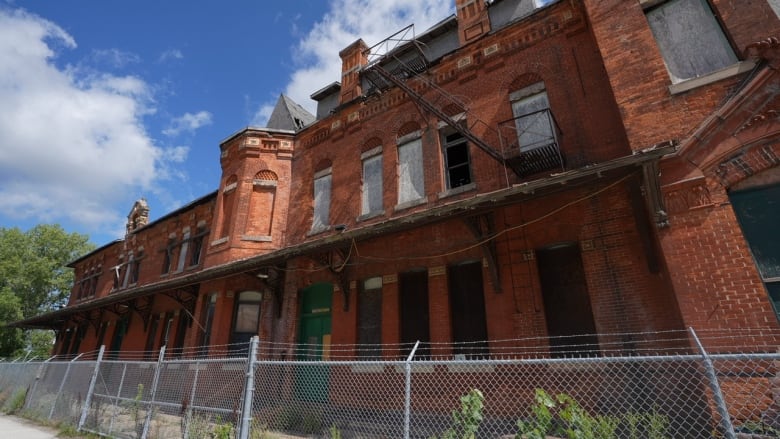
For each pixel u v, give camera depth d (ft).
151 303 61.93
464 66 39.63
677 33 26.04
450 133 39.88
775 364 17.38
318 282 41.37
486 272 30.89
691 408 19.01
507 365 27.61
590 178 21.84
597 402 23.85
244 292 47.75
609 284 25.81
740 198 20.72
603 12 28.55
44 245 125.70
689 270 20.17
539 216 29.71
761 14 23.07
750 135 20.65
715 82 22.89
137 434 25.94
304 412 30.63
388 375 32.86
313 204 48.60
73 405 34.32
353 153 46.21
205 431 23.45
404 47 47.62
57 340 88.22
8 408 41.24
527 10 42.09
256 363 20.21
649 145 23.65
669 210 21.43
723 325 18.74
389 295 35.65
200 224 62.34
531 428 15.90
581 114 31.55
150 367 46.44
